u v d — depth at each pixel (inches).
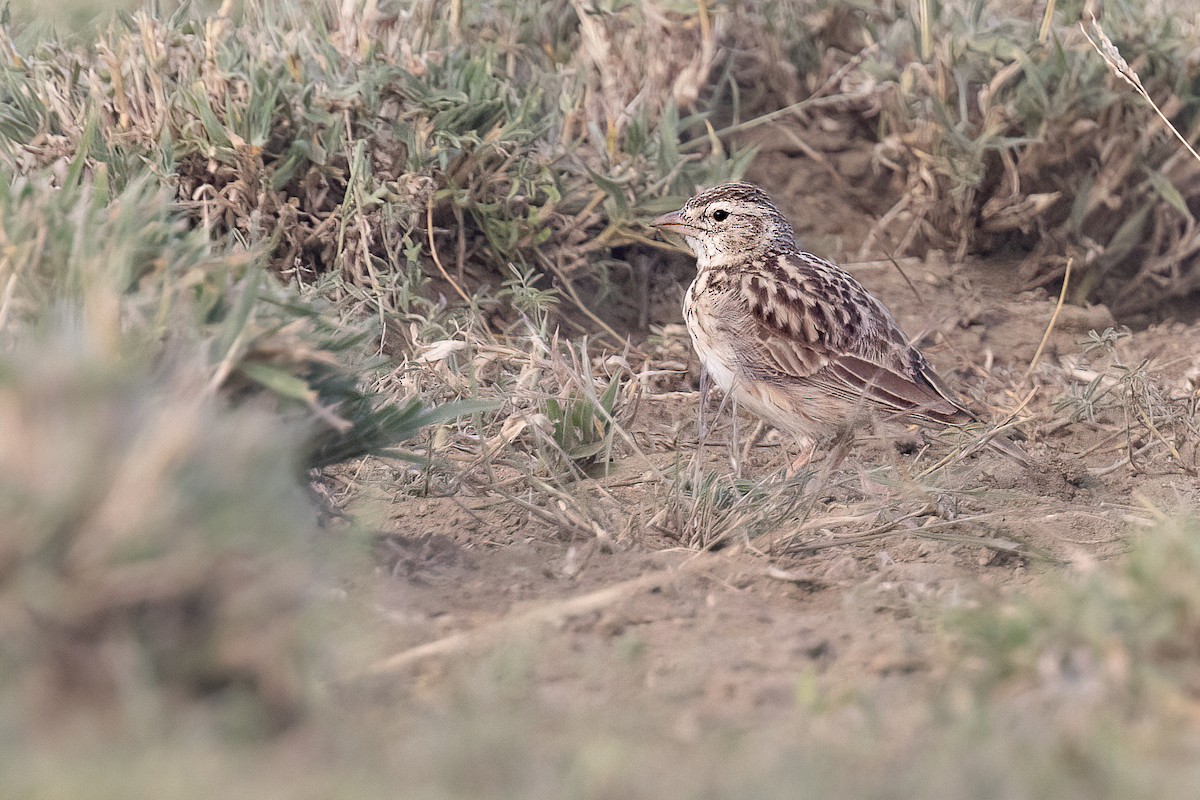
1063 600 273.0
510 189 523.8
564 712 252.7
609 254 553.9
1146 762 223.6
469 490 405.7
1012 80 573.6
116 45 513.0
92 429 228.4
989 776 215.5
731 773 221.8
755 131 617.9
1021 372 533.0
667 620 312.2
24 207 311.1
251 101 486.3
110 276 293.6
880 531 385.7
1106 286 587.5
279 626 231.0
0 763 204.5
